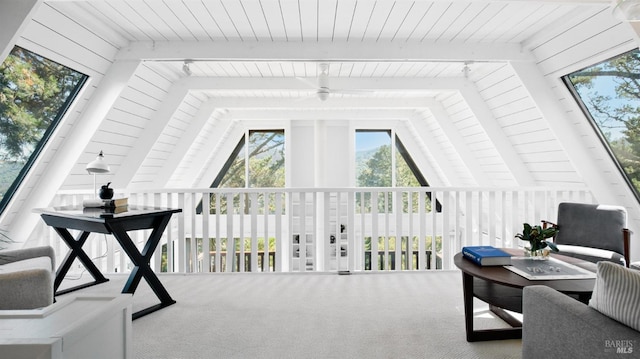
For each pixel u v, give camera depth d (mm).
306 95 5270
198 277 3586
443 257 3811
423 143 6523
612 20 2742
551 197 3910
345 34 3383
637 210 3762
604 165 3791
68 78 3262
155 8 2840
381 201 7332
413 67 4180
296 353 2039
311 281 3434
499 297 2146
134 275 2592
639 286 1162
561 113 3775
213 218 6965
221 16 3000
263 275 3658
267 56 3510
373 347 2105
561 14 2990
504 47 3615
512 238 3824
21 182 3389
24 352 883
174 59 3527
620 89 3199
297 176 7113
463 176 6418
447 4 2830
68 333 953
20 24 2402
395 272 3729
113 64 3492
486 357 1995
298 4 2805
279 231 3740
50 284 1750
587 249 3156
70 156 3594
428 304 2801
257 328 2363
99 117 3570
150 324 2430
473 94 4559
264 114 6078
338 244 3748
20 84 2918
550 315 1452
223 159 6977
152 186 5473
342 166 7137
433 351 2059
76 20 2846
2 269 2227
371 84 4555
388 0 2514
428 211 7363
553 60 3467
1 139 3014
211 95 5145
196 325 2414
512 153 4750
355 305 2781
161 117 4445
